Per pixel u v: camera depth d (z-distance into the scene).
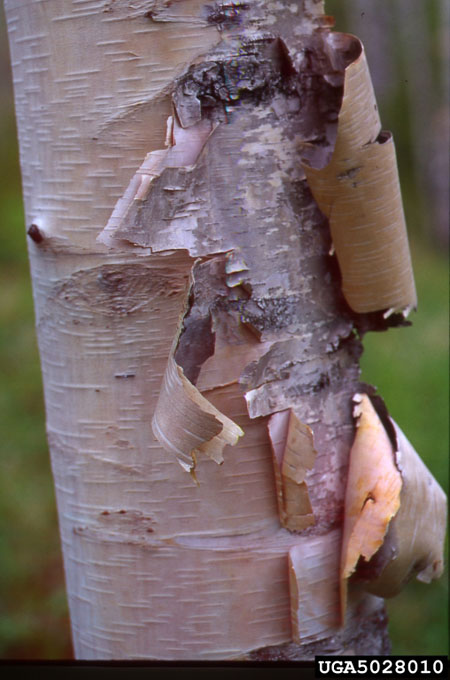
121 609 1.01
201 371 0.98
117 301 0.98
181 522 1.00
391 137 0.98
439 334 2.74
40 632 1.72
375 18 4.27
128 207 0.95
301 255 0.99
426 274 3.48
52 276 1.00
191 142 0.96
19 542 2.03
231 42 0.96
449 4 4.24
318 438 1.00
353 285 1.00
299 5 0.98
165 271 0.97
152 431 0.98
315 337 1.00
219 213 0.97
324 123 0.99
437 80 4.16
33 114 0.99
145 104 0.96
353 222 0.99
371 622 1.04
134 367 0.99
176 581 1.00
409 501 1.01
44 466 2.39
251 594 1.00
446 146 4.02
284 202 0.98
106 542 1.01
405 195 4.25
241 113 0.97
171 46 0.96
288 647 1.01
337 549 1.01
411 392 2.38
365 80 0.96
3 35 5.20
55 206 0.99
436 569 1.04
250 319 0.98
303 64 0.98
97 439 1.00
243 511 1.00
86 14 0.96
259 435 0.99
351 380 1.02
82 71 0.97
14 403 2.73
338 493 1.01
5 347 3.15
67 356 1.00
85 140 0.98
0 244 4.21
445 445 2.03
